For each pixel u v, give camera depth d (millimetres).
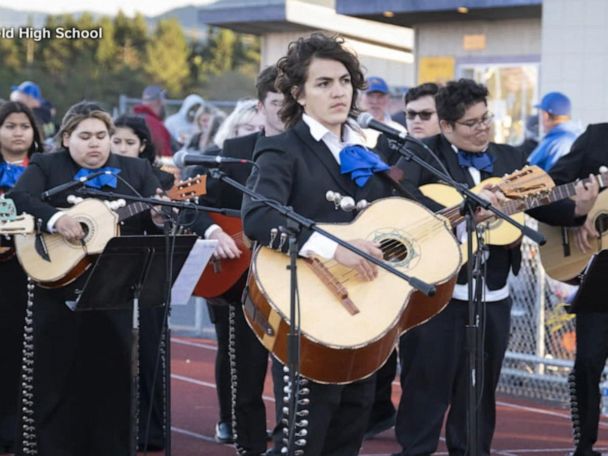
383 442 7594
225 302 6781
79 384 6375
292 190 5188
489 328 6387
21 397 6395
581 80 12141
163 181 7098
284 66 5309
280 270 5066
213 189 6742
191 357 10820
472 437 5473
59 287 6262
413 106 8031
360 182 5277
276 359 5113
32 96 13680
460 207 5504
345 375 4945
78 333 6293
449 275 5207
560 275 6742
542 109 10414
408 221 5340
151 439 7246
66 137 6434
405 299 5074
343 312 4980
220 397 7531
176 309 12242
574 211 6484
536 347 9234
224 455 7262
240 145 6793
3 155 7266
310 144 5223
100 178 6383
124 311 6336
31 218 6211
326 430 5055
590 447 6855
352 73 5305
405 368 6496
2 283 7004
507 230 6320
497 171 6473
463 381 6438
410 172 6320
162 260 5742
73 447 6398
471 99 6371
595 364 6664
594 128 6645
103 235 6254
